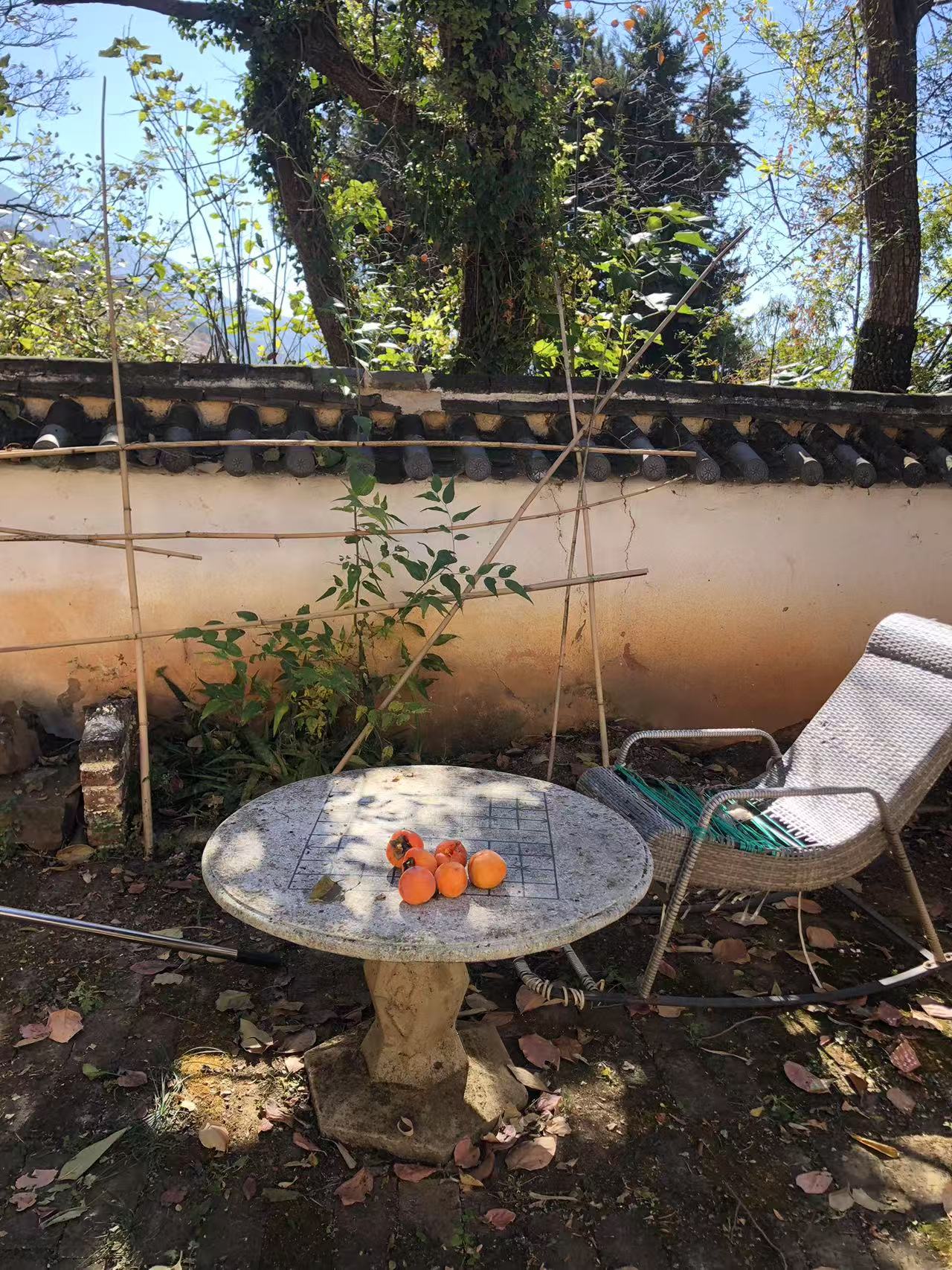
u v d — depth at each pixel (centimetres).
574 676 472
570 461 429
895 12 627
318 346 687
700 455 409
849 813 316
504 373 567
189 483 411
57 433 368
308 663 419
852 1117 257
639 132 882
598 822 278
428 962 213
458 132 550
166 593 422
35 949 319
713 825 314
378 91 637
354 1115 245
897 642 344
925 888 378
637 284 449
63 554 408
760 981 316
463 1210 223
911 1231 221
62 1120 248
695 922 351
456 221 543
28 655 416
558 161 556
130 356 669
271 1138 243
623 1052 279
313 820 273
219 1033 282
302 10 624
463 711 464
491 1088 256
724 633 479
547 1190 230
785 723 500
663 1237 218
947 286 802
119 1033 281
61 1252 210
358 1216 221
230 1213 221
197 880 361
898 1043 284
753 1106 259
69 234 764
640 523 455
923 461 454
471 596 377
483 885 232
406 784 302
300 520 424
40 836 371
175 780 414
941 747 308
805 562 477
